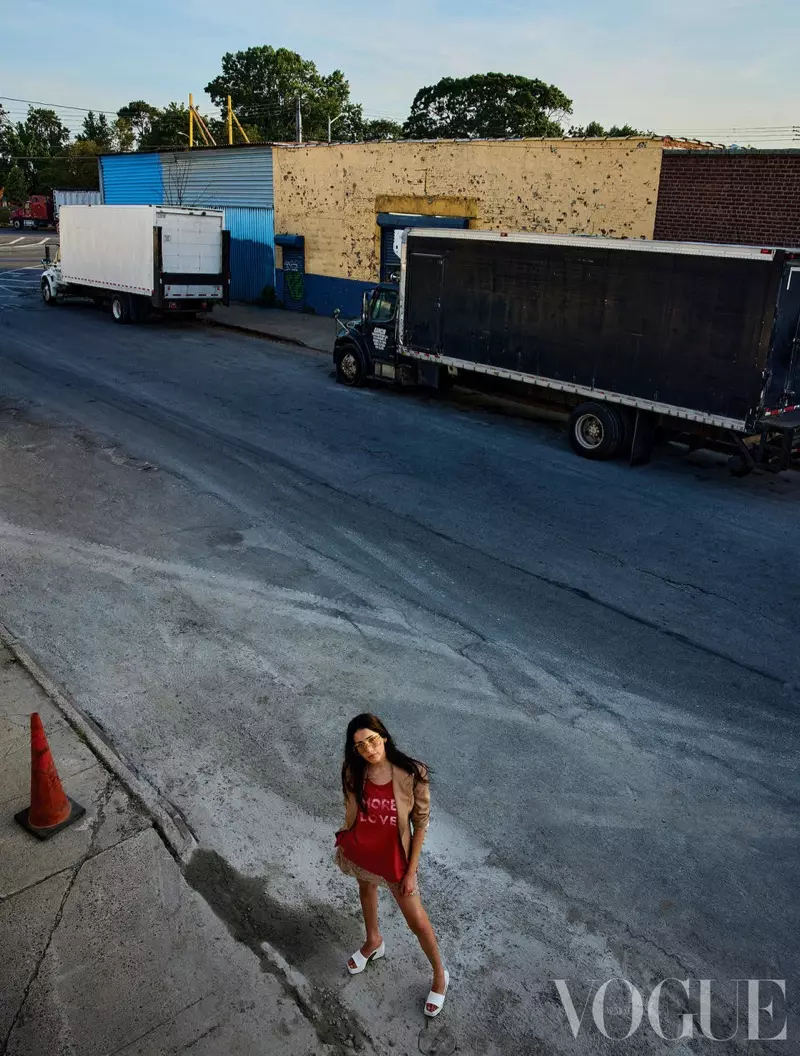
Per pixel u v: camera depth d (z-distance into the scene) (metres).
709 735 6.36
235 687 6.73
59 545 9.28
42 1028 3.85
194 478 11.62
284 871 4.90
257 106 93.56
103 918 4.48
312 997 4.09
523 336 14.12
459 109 81.31
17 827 5.09
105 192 37.41
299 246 28.47
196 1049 3.79
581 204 20.52
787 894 4.88
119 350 20.78
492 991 4.18
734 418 11.59
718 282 11.34
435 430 14.79
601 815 5.46
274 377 18.50
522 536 10.09
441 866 4.98
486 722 6.41
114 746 5.95
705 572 9.30
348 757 3.80
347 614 7.98
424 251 15.46
